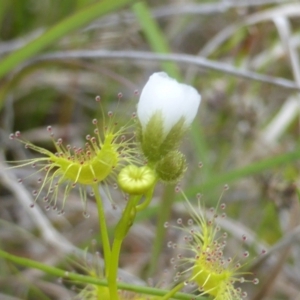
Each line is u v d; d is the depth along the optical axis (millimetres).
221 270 95
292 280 146
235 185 164
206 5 186
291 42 170
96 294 102
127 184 89
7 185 143
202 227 98
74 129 174
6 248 146
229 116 176
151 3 212
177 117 91
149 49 186
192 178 163
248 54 183
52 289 138
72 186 92
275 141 170
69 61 155
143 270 147
